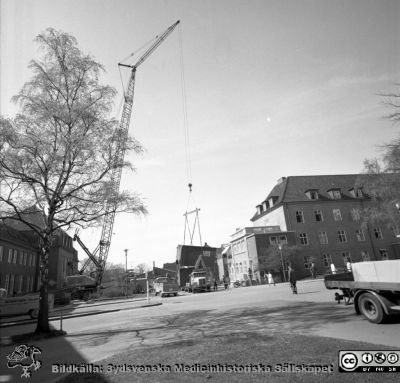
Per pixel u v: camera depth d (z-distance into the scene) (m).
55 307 32.44
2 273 40.12
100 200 15.01
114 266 87.31
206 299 25.03
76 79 15.21
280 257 43.81
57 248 55.78
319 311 12.53
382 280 10.02
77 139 14.32
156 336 10.82
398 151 18.72
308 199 52.25
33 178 14.15
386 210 28.27
